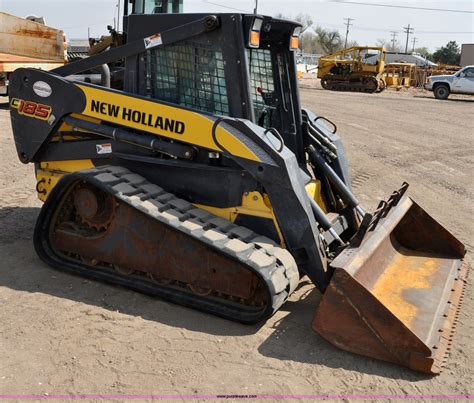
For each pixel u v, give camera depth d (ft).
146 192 14.83
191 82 15.25
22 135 17.57
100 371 11.61
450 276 15.81
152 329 13.30
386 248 16.49
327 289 12.41
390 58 185.98
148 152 15.67
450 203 26.91
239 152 13.89
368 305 12.11
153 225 14.56
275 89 17.22
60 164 17.52
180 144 14.93
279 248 13.79
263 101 16.83
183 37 14.85
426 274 15.81
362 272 14.05
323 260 13.84
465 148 42.42
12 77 17.33
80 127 16.38
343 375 11.77
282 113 17.33
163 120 14.93
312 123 17.97
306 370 11.90
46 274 16.14
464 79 89.10
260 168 13.74
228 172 14.60
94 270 15.84
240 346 12.72
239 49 14.23
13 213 22.02
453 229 22.75
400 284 15.06
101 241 15.49
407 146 42.60
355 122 55.52
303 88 110.73
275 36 16.58
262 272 12.75
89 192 15.20
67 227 16.34
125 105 15.49
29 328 13.17
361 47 107.34
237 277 13.65
